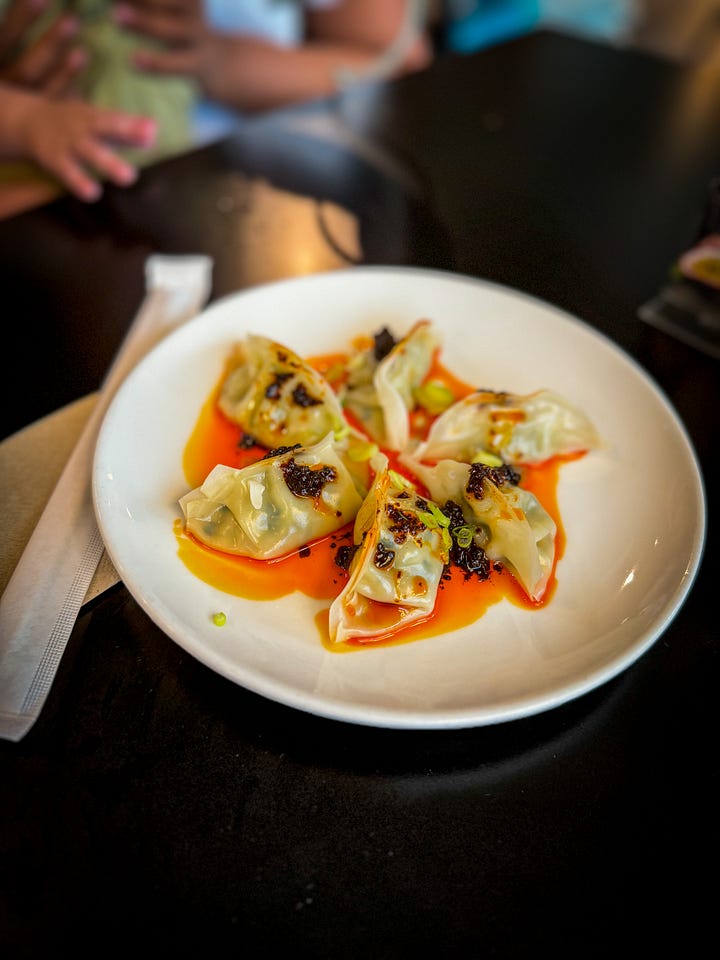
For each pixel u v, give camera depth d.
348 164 0.50
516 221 0.46
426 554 0.27
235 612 0.25
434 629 0.25
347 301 0.38
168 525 0.27
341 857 0.20
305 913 0.19
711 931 0.19
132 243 0.42
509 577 0.27
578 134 0.54
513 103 0.57
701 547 0.25
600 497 0.30
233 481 0.28
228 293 0.40
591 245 0.45
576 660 0.23
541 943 0.18
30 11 0.62
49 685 0.22
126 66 0.64
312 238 0.44
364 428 0.35
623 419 0.32
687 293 0.40
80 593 0.24
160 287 0.38
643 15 1.07
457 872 0.19
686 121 0.56
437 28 0.88
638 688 0.24
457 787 0.21
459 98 0.58
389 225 0.45
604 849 0.20
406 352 0.35
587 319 0.39
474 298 0.37
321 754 0.22
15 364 0.35
